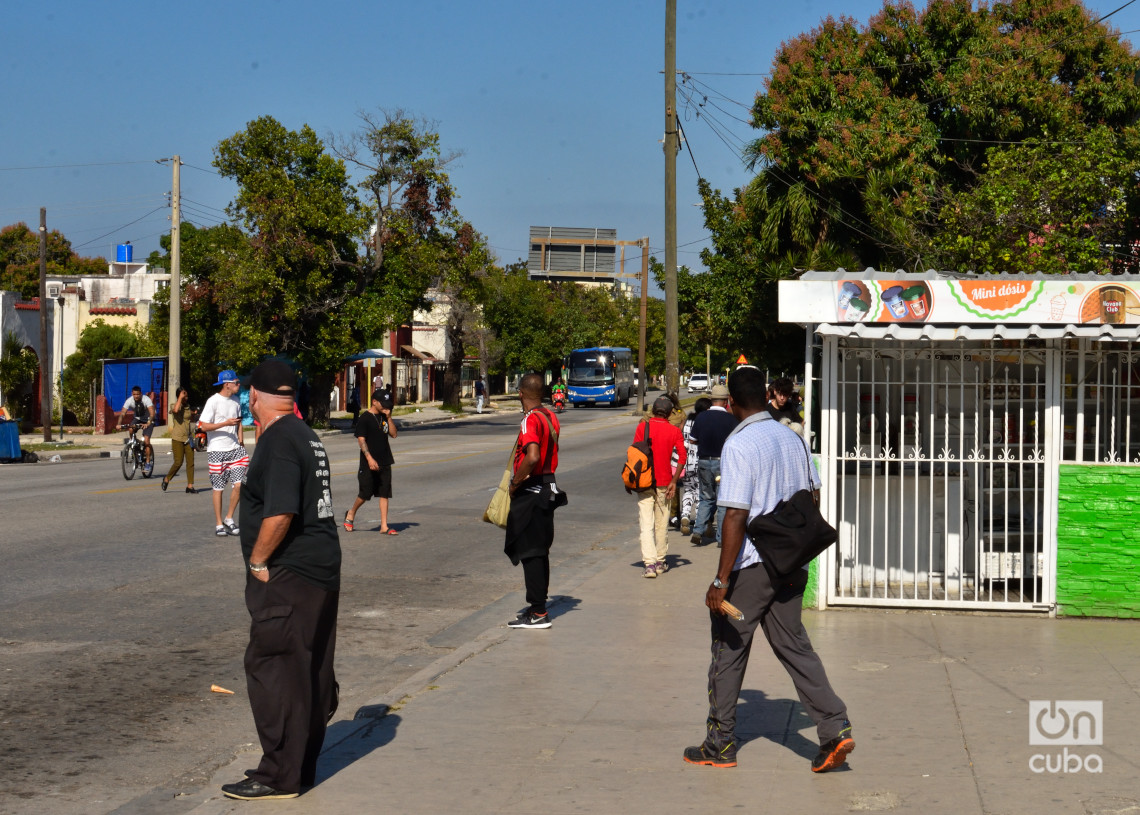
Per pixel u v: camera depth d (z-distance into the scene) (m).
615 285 118.94
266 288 37.31
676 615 8.89
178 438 18.45
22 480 21.33
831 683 6.56
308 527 4.95
